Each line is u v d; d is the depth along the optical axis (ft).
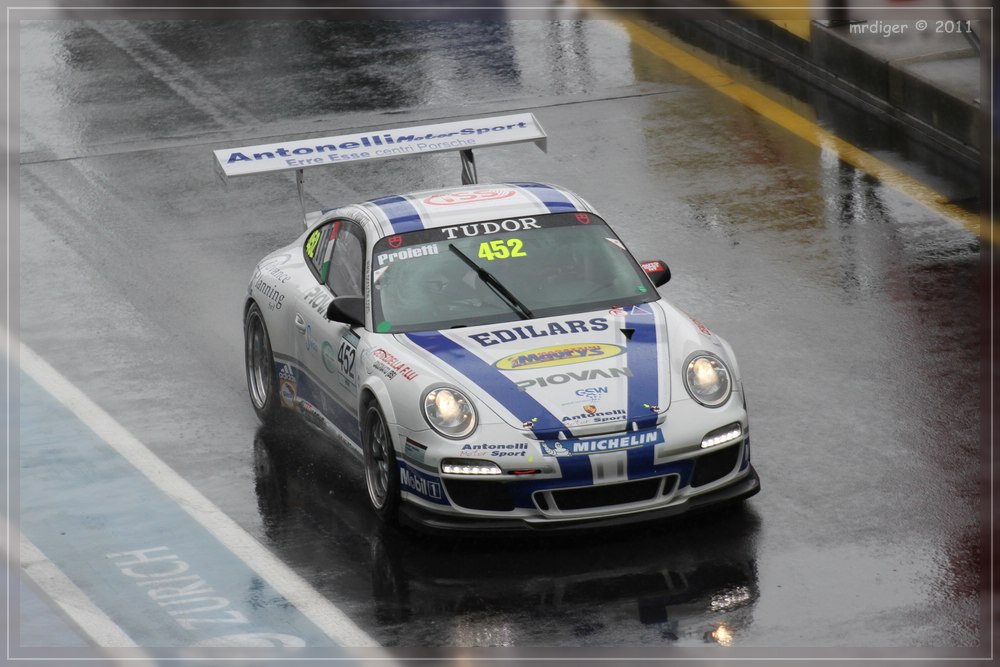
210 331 126.52
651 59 188.24
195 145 168.96
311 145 120.67
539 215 103.24
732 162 157.99
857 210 144.77
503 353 91.40
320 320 102.27
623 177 155.84
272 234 147.02
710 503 87.66
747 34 191.72
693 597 80.43
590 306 96.58
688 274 132.98
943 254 134.00
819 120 167.53
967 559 83.25
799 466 97.09
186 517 94.17
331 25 208.44
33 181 161.58
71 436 107.55
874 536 86.74
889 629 76.18
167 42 204.03
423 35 201.77
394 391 89.86
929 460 96.84
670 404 87.51
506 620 79.05
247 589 84.17
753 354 116.26
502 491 85.87
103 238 147.43
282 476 100.07
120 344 124.36
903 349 115.34
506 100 177.27
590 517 85.71
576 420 85.92
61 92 186.70
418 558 86.94
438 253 99.86
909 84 164.14
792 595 80.23
